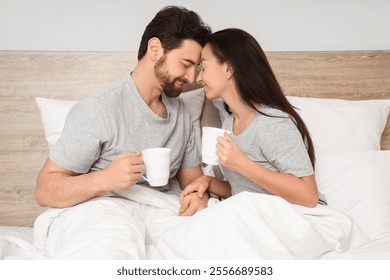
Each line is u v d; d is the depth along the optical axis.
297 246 1.20
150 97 1.54
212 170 1.81
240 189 1.53
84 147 1.39
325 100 1.96
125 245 1.08
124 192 1.45
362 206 1.60
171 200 1.54
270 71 1.44
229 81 1.44
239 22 2.05
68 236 1.28
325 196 1.66
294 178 1.36
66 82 1.91
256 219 1.15
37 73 1.90
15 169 1.92
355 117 1.91
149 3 1.99
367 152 1.75
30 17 1.96
